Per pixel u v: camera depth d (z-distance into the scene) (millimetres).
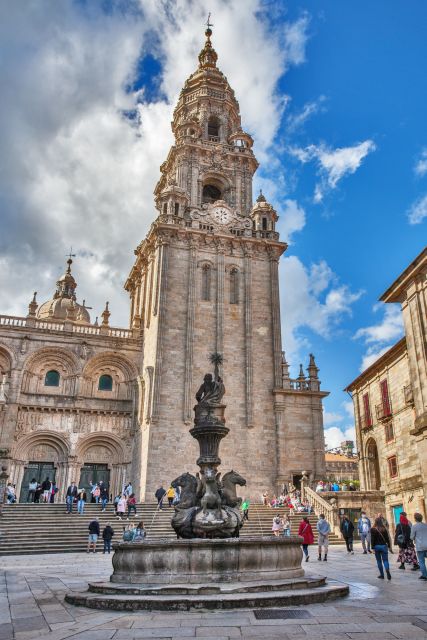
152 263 49031
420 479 29953
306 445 43625
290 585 12039
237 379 44250
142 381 45031
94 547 26453
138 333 48844
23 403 43344
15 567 20031
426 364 26594
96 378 46812
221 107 59281
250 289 47438
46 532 28938
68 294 66812
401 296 30125
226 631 8703
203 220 49031
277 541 13297
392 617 9734
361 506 34469
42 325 46969
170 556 12703
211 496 16156
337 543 30531
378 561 15469
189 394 42031
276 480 41688
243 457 41906
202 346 44438
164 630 8844
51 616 10406
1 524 29453
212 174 53688
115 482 43750
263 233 50188
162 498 35188
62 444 43562
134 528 27391
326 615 9945
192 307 44969
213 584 11961
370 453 39406
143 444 41219
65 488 42125
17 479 41656
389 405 35188
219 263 47500
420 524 15562
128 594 11594
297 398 44781
